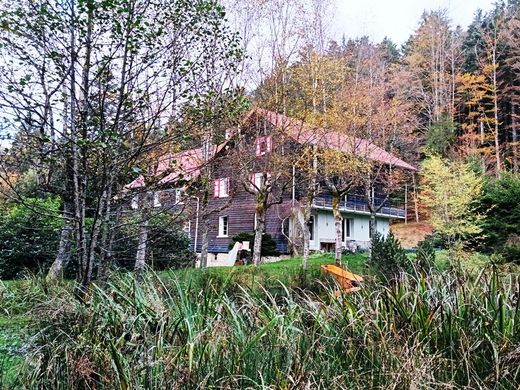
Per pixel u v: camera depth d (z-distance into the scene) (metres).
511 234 15.04
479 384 2.15
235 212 22.22
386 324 2.53
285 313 2.92
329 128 13.39
